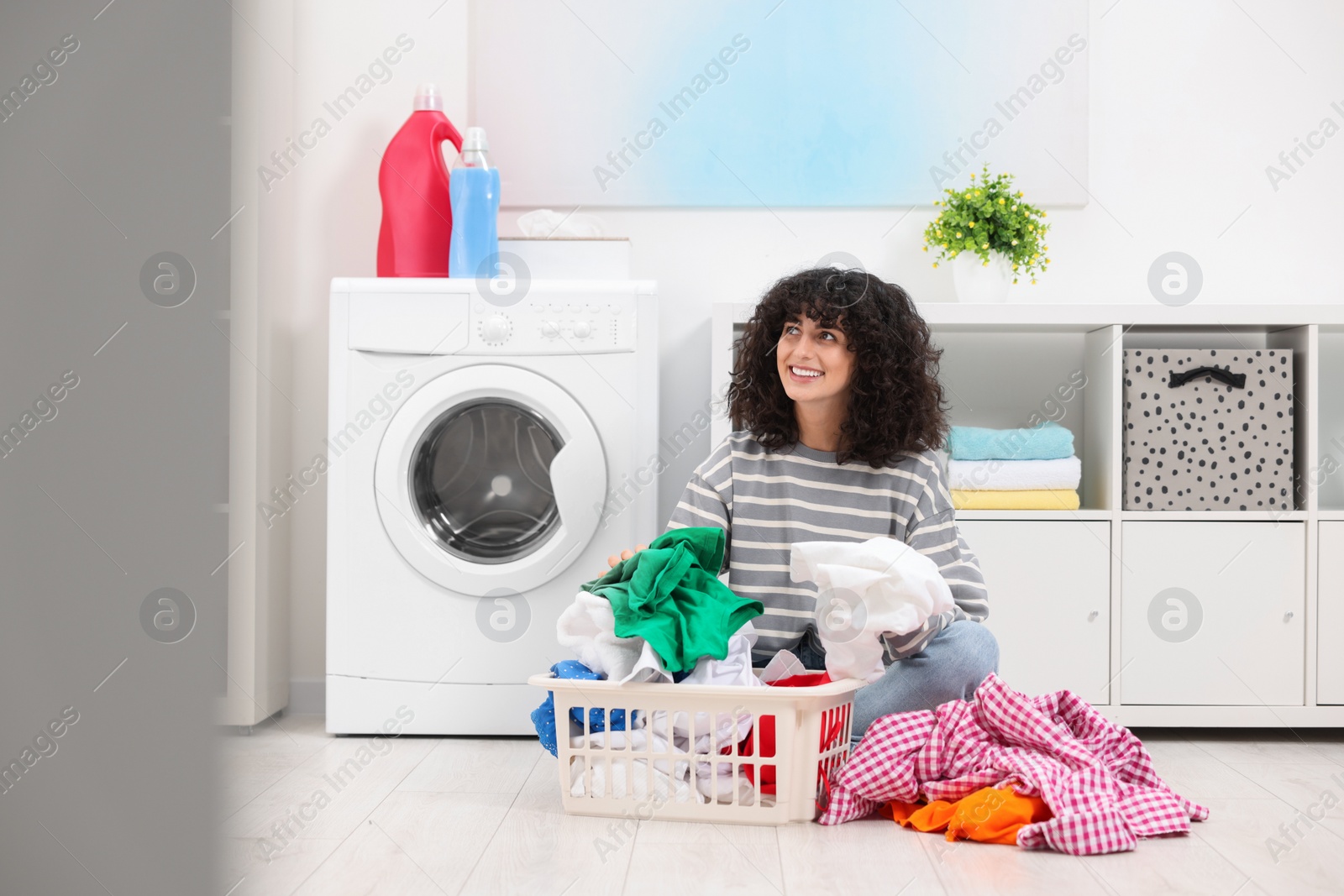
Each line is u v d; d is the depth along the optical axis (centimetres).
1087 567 204
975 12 238
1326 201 238
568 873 121
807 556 145
